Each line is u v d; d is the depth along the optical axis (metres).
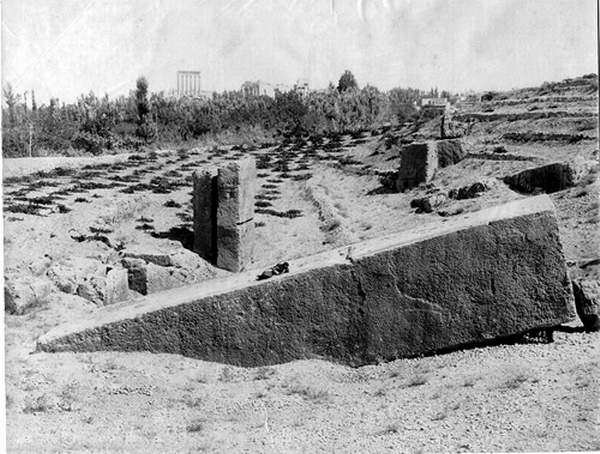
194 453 8.53
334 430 8.88
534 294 10.42
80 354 11.62
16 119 32.97
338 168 33.66
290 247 20.62
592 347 10.09
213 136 41.09
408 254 10.74
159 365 11.27
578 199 18.12
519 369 9.70
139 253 17.88
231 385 10.68
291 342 11.23
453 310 10.66
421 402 9.36
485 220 10.74
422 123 36.66
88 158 34.94
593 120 26.47
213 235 19.22
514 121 30.27
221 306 11.34
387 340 10.91
